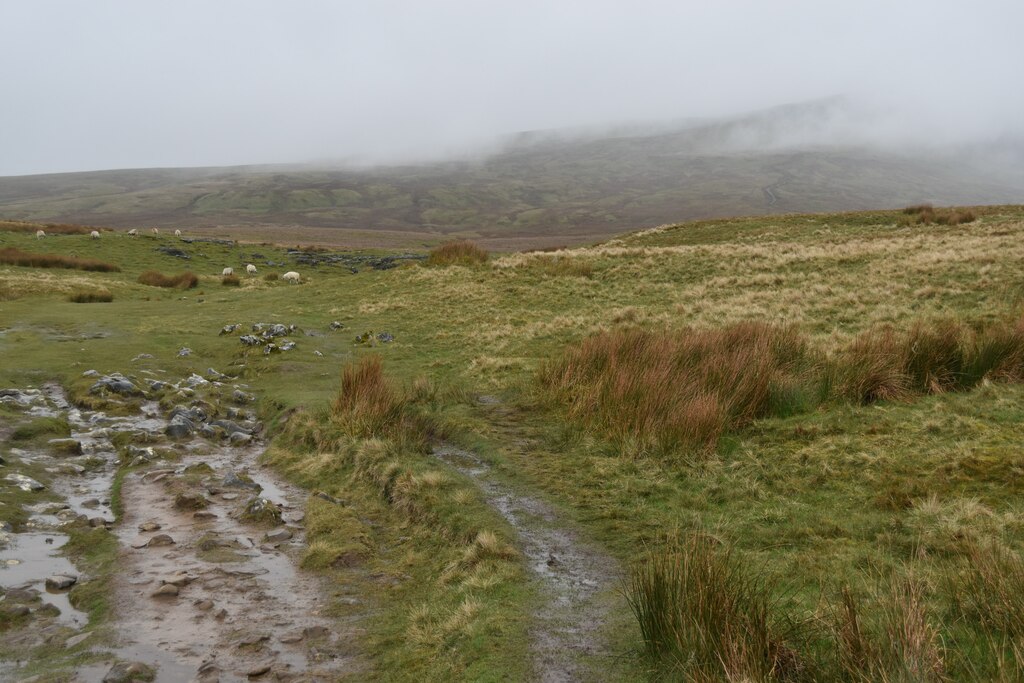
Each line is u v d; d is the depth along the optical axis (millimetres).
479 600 6766
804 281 25953
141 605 6953
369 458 11281
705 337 15531
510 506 9453
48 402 14930
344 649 6277
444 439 12641
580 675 5352
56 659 5969
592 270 31859
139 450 12031
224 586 7461
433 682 5539
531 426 13180
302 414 13938
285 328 23281
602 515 8945
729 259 31734
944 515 7516
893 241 32781
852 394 12453
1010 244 26719
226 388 16828
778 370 13562
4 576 7430
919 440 9992
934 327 15078
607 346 15555
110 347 20469
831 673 4602
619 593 6762
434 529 8891
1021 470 8359
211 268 55531
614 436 11781
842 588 6035
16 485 9867
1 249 45062
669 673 5055
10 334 22312
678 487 9672
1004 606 5023
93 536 8500
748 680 4387
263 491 10734
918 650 4430
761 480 9594
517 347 20406
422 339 22531
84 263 45875
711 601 5195
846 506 8367
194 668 5871
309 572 7918
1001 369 12414
